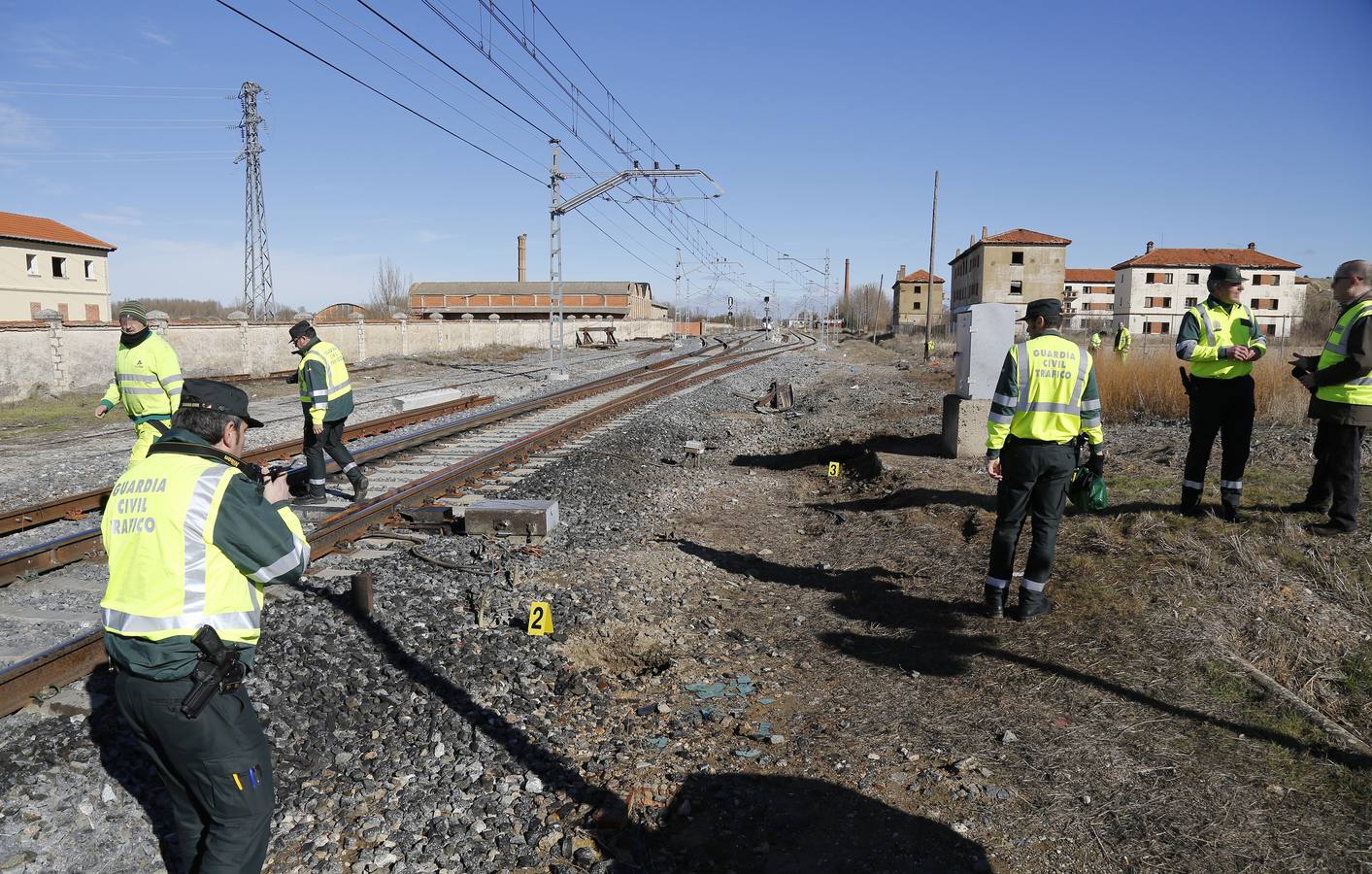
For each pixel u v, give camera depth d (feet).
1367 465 25.70
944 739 13.62
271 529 8.72
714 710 14.98
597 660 17.30
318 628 17.02
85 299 168.66
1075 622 17.29
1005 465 17.60
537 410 58.49
